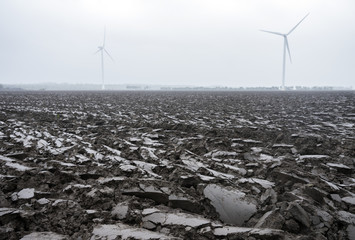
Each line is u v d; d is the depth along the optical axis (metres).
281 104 24.67
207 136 9.26
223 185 4.69
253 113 16.94
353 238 3.32
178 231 3.29
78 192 4.32
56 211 3.71
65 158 6.31
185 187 4.66
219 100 31.72
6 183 4.53
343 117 14.79
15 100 30.39
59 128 10.77
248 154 6.59
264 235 3.11
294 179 4.86
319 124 12.31
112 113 16.55
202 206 4.04
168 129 10.95
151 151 7.03
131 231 3.20
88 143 7.79
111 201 3.99
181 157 6.56
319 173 5.51
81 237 3.19
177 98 37.06
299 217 3.46
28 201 4.03
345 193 4.45
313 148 7.26
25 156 6.39
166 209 3.92
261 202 4.12
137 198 4.15
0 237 3.05
